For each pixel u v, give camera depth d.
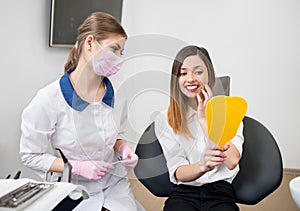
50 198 0.87
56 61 2.55
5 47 2.22
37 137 1.30
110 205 1.32
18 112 2.34
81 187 0.99
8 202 0.79
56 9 2.41
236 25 3.11
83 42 1.24
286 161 3.21
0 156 2.26
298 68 3.12
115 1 2.73
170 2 3.10
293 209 2.37
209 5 3.11
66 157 1.35
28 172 2.41
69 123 1.30
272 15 3.08
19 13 2.27
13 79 2.29
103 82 1.28
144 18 3.10
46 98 1.27
